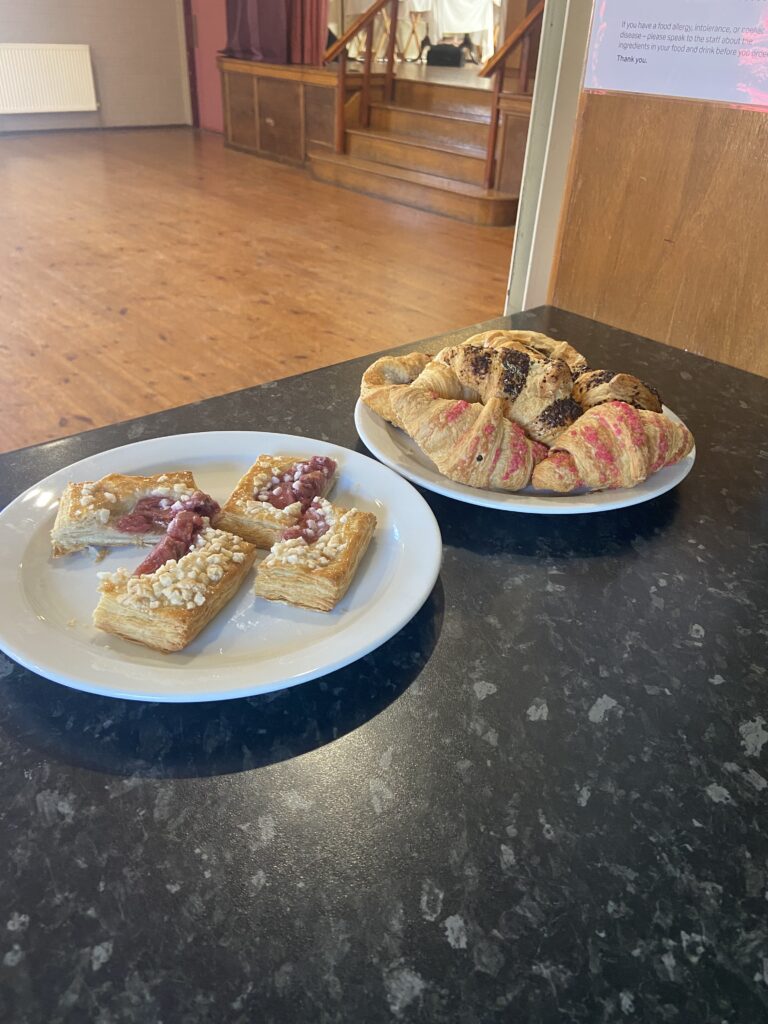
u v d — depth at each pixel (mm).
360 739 493
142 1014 351
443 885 410
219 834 430
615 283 1225
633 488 721
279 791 456
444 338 1135
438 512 739
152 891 399
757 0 919
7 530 614
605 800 461
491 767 478
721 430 922
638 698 536
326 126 5598
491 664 559
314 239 4238
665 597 639
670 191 1101
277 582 573
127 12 6703
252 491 674
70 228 4223
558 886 412
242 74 6074
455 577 648
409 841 431
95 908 390
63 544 617
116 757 473
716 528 737
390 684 537
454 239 4336
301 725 501
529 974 374
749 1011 364
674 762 489
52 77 6543
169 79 7215
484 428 704
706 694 542
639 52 1058
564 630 596
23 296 3295
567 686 543
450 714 515
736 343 1101
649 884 416
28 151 6055
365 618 545
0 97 6410
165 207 4727
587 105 1151
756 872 425
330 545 596
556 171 1321
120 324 3074
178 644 521
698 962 382
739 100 983
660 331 1191
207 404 892
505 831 440
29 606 550
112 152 6203
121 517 638
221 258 3875
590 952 384
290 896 400
